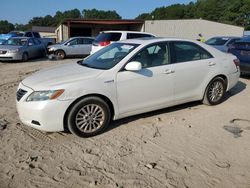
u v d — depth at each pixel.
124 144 4.47
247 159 4.04
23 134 4.83
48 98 4.32
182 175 3.65
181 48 5.62
